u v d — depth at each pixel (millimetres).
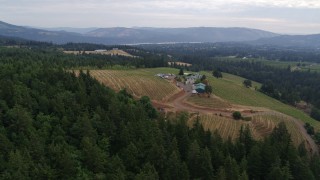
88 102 126438
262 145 115062
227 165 98625
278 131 142000
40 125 104312
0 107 106562
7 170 78438
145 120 120938
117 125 115688
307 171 105938
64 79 147375
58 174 84750
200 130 124062
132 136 107688
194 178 96125
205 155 99625
